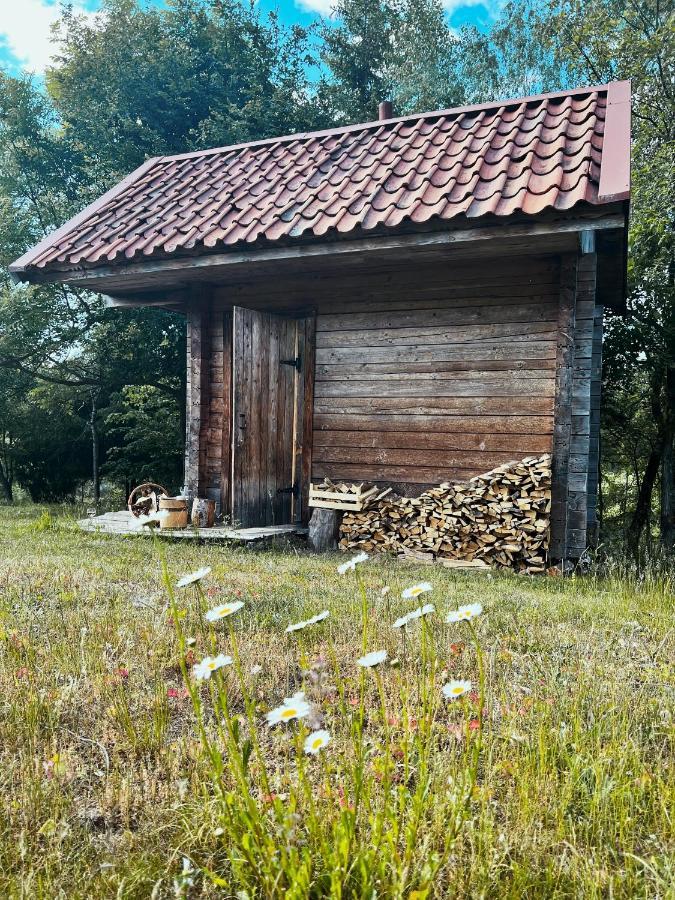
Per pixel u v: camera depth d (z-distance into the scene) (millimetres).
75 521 9148
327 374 8188
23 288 15062
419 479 7660
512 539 7066
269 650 3637
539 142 6918
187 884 1783
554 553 6910
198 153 10102
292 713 1686
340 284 8094
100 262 7746
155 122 17125
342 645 3762
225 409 8781
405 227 6320
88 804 2305
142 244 7613
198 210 8078
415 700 2904
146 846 2070
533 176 6332
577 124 7117
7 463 18734
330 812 1927
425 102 20531
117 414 16344
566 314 6836
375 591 5117
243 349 7957
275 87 18859
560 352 6867
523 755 2479
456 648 3504
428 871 1675
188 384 8812
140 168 10078
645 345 11312
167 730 2795
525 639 3881
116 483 19672
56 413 17516
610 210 5652
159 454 17266
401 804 1917
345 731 2512
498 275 7277
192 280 8523
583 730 2660
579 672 3139
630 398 12523
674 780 2348
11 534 8094
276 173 8578
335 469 8125
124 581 5254
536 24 15414
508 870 1940
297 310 8477
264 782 1844
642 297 11148
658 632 4191
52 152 17625
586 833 2111
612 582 5805
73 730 2793
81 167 16781
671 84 11125
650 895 1874
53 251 8242
